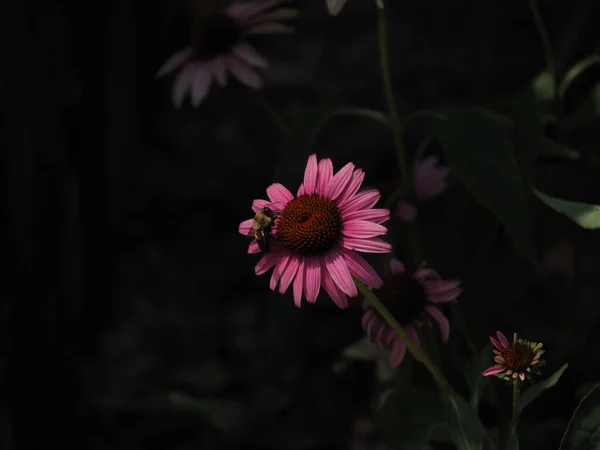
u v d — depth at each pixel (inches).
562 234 38.2
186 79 37.4
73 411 45.2
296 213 29.6
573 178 38.4
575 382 36.9
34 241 44.4
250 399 44.6
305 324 39.9
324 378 45.1
